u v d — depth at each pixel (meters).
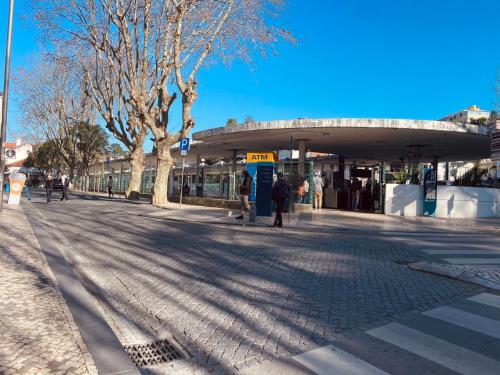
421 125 19.45
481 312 5.04
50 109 46.38
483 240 12.37
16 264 6.40
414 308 5.19
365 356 3.74
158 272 7.08
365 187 24.62
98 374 3.14
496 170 34.38
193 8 20.28
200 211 19.94
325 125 19.83
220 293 5.83
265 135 23.56
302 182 21.14
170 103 22.67
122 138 28.98
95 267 7.36
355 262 8.19
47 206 21.48
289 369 3.49
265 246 10.12
